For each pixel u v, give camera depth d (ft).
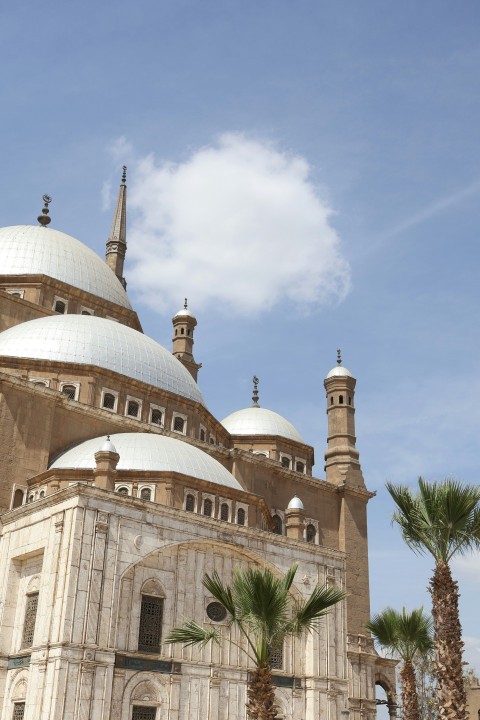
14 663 107.65
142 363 167.94
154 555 114.83
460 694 86.63
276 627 82.89
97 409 148.46
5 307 171.32
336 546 188.44
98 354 160.86
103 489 109.60
